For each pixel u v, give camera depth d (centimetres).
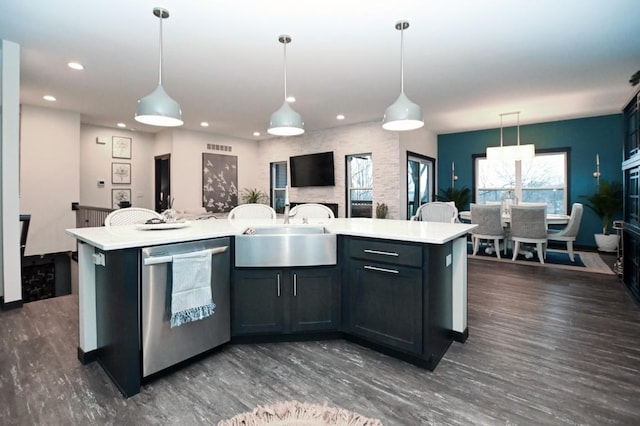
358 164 706
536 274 464
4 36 308
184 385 195
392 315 224
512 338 258
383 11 266
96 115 612
